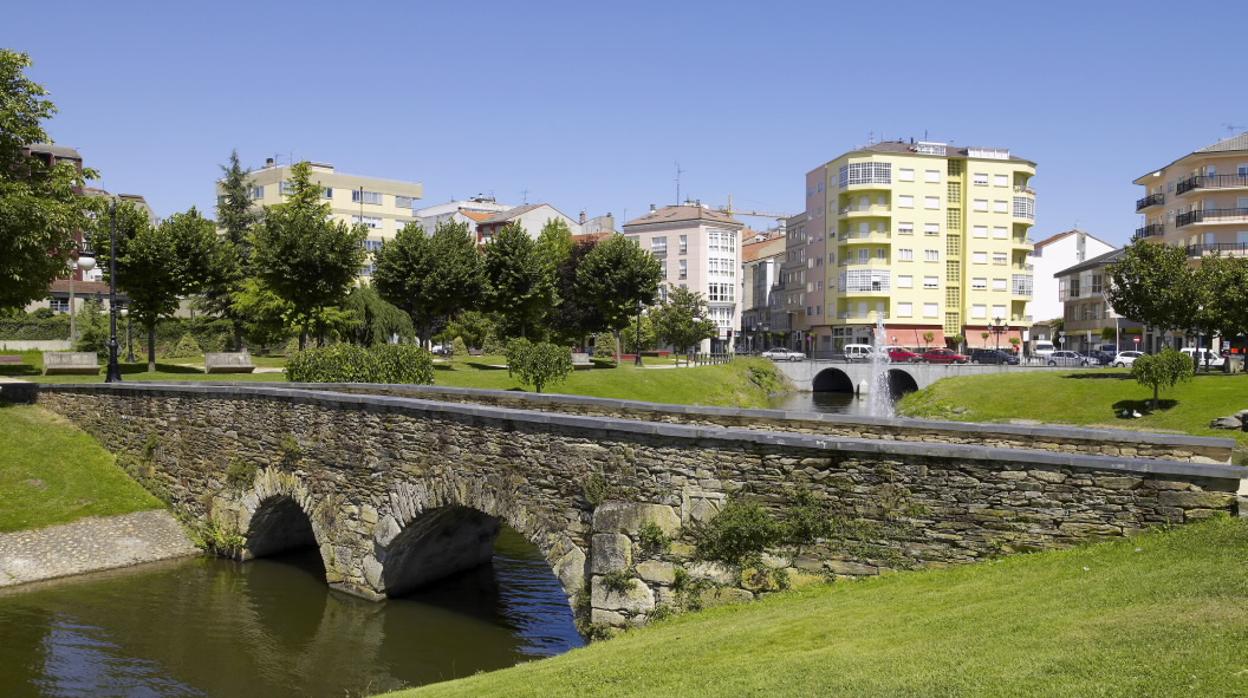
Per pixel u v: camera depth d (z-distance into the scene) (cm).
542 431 1527
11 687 1499
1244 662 680
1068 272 9350
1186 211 7469
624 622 1356
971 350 8600
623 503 1386
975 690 726
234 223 7019
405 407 1783
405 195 10775
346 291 4938
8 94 3036
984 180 9406
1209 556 920
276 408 2131
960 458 1143
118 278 4375
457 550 2108
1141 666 709
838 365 7744
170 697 1468
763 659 928
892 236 9288
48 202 2959
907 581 1132
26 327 6300
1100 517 1066
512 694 989
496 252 5978
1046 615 871
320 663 1605
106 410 2717
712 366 6650
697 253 11881
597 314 7088
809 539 1235
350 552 1942
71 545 2219
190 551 2334
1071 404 4522
